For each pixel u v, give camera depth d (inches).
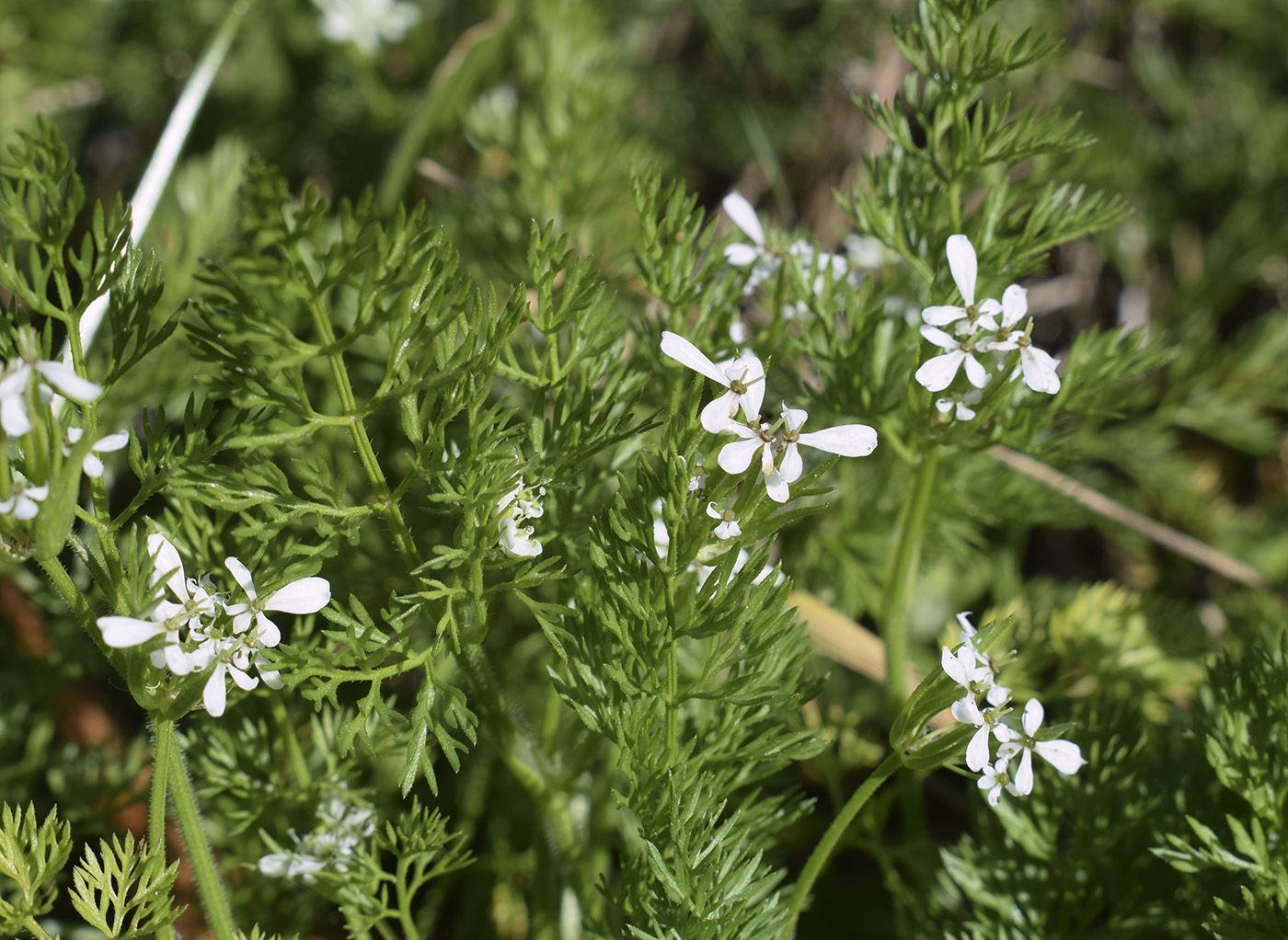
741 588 5.6
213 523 6.6
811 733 6.2
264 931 7.4
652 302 8.2
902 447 7.0
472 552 5.7
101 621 5.3
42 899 5.8
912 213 7.1
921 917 7.3
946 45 7.0
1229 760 6.6
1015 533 10.4
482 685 6.2
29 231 5.2
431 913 7.7
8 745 7.8
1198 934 6.7
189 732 6.7
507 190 10.1
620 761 5.9
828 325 6.9
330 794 6.6
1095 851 6.9
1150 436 11.0
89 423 5.6
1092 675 7.9
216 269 5.1
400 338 5.5
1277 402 11.2
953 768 5.9
